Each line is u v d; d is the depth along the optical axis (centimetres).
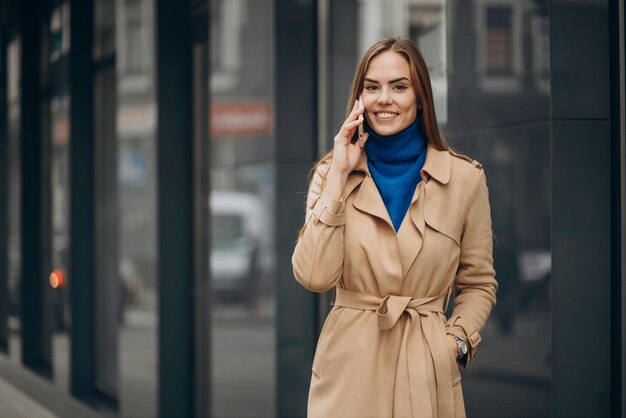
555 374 448
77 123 1123
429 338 360
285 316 676
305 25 680
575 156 451
